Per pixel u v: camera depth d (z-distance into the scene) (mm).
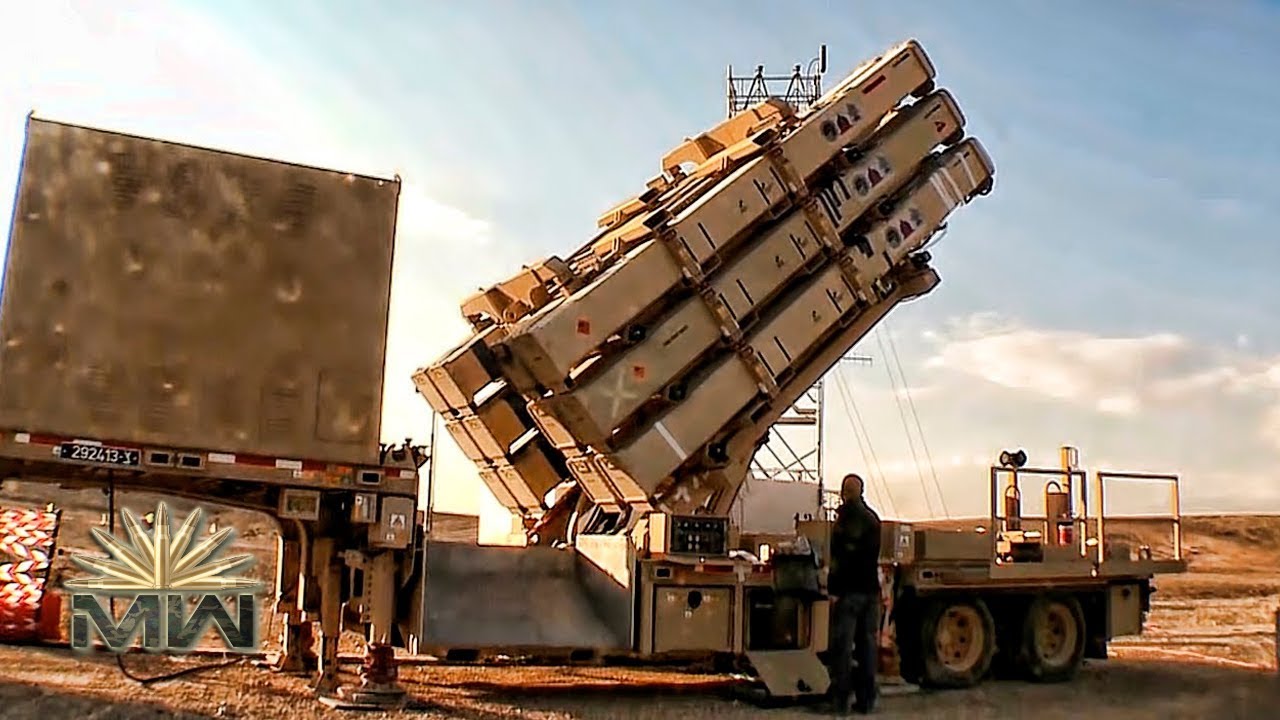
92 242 9453
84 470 9602
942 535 13125
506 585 11109
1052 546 14234
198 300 9664
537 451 12836
